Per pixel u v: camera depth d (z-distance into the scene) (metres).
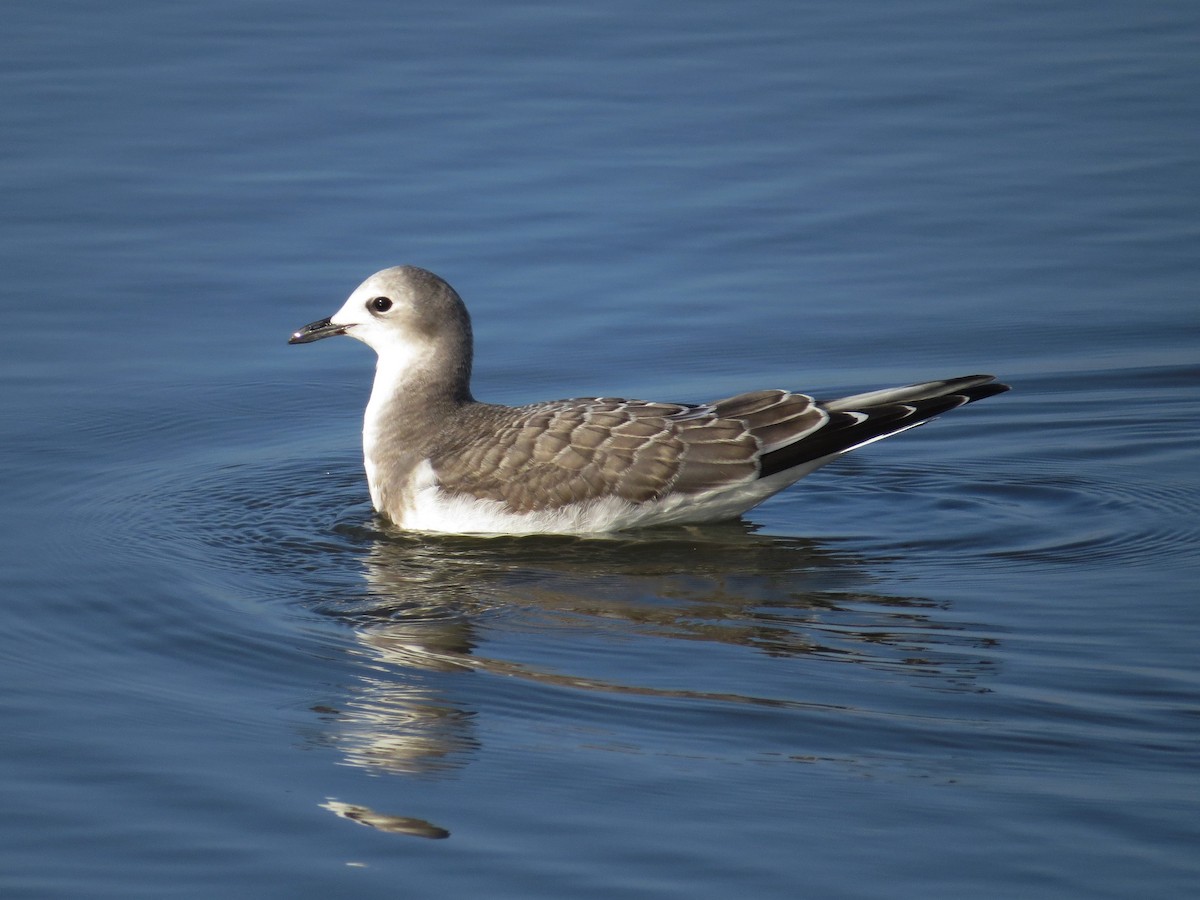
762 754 10.00
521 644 11.55
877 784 9.64
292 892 8.72
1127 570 12.80
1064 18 25.17
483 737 10.26
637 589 12.54
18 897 8.68
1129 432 15.95
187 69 22.95
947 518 14.09
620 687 10.87
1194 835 9.07
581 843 9.12
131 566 13.00
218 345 17.50
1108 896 8.58
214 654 11.48
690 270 18.92
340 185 20.27
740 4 25.69
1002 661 11.16
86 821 9.39
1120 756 9.90
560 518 13.50
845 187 20.47
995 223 19.75
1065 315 18.05
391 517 14.05
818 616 12.00
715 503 13.62
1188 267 18.78
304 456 15.63
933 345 17.50
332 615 12.09
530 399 16.55
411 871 8.90
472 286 18.47
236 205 19.81
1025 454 15.55
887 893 8.64
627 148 21.25
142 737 10.33
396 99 22.31
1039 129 21.77
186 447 15.73
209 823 9.38
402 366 14.33
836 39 24.45
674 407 13.76
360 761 10.02
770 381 16.84
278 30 24.33
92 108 21.77
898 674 11.00
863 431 13.45
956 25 25.02
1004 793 9.52
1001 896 8.60
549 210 19.88
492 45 24.02
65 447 15.53
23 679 11.13
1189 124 21.75
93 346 17.33
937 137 21.61
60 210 19.56
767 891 8.67
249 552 13.34
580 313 18.14
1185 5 25.52
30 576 12.79
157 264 18.66
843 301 18.38
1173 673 10.92
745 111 22.20
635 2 25.72
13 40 23.72
